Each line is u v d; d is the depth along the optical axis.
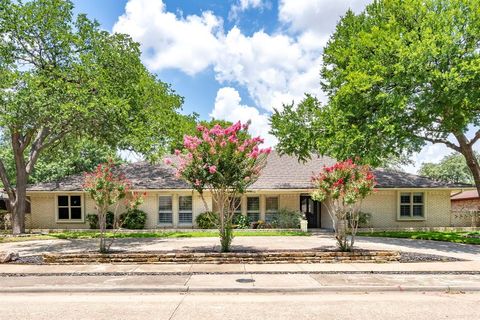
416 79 15.09
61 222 24.23
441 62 15.09
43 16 20.66
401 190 24.55
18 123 16.95
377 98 16.08
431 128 19.73
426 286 8.42
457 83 14.19
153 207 24.14
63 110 16.58
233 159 12.50
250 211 24.62
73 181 25.45
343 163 12.84
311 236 19.48
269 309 6.93
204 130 12.90
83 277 9.49
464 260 11.86
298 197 24.81
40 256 12.98
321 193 12.94
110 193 12.68
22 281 9.05
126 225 23.31
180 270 10.38
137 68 23.56
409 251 13.97
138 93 22.03
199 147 12.75
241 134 13.34
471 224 26.55
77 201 24.45
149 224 24.03
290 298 7.79
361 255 11.78
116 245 15.68
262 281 8.94
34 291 8.36
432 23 15.93
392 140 17.05
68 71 19.36
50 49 20.75
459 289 8.37
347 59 19.53
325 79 23.25
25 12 20.12
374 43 16.86
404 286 8.43
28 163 22.67
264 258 11.62
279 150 21.97
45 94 16.78
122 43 23.34
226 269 10.50
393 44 15.88
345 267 10.74
